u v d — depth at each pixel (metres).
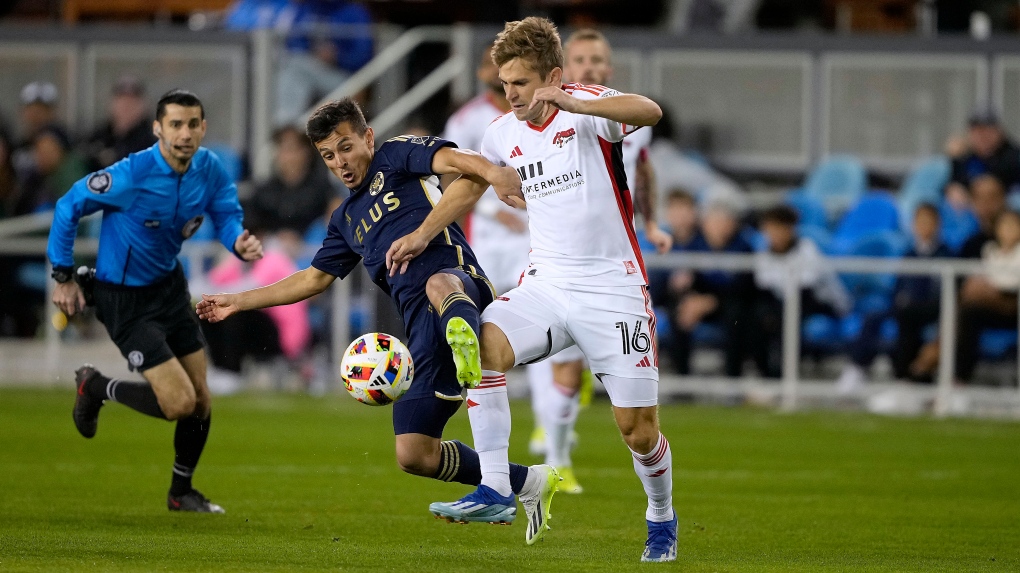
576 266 18.91
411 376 18.86
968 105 52.06
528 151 19.17
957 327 44.03
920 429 41.47
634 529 22.73
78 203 23.08
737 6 61.25
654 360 19.00
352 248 20.33
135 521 22.53
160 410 23.44
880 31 61.19
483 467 18.97
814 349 45.91
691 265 45.22
